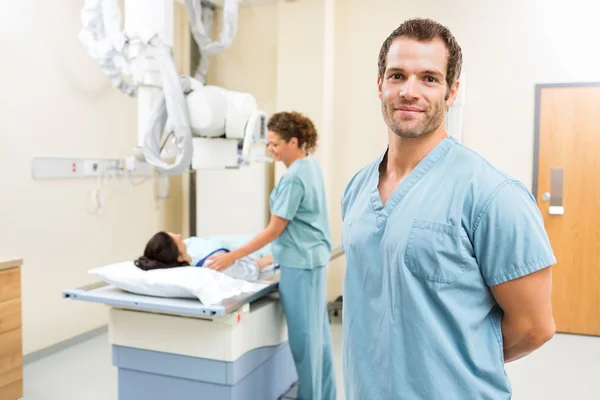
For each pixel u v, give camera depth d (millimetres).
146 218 3967
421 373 971
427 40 960
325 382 2326
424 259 964
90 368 2918
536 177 3570
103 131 3529
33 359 3029
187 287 1794
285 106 3885
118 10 2092
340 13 3928
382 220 1056
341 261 3988
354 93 3934
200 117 1973
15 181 2902
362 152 3936
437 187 999
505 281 940
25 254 2984
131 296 1889
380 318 1045
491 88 3619
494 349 1003
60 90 3182
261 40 4172
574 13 3451
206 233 4047
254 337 2035
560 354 3207
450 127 3369
